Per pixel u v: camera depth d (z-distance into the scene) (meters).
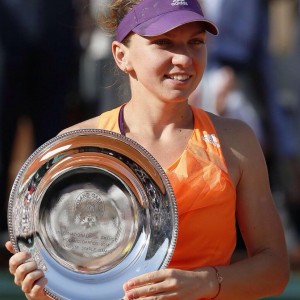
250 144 15.44
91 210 14.77
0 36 26.84
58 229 14.69
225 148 15.29
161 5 14.79
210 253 14.94
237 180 15.28
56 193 14.73
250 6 26.30
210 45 26.00
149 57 14.73
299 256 26.55
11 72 27.08
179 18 14.56
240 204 15.45
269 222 15.41
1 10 26.75
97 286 14.47
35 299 14.23
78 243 14.68
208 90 25.67
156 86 14.79
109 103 26.83
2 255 26.02
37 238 14.52
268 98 26.92
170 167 14.90
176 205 14.27
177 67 14.64
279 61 29.03
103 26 15.73
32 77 27.38
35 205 14.59
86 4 23.03
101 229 14.73
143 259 14.52
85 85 27.50
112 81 19.89
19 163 28.58
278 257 15.29
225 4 26.02
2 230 27.55
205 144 15.08
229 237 15.08
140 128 15.31
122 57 15.41
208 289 14.38
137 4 14.94
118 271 14.56
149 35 14.59
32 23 26.95
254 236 15.45
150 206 14.62
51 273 14.44
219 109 25.80
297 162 28.22
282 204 28.25
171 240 14.32
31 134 28.23
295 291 23.34
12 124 27.52
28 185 14.40
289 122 28.33
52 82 27.42
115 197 14.77
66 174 14.77
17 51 26.95
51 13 27.08
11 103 27.36
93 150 14.67
